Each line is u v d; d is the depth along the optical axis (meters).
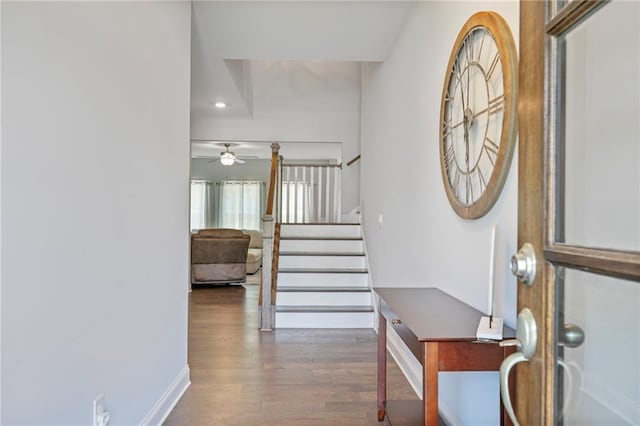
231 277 6.79
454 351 1.45
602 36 0.79
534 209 0.84
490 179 1.71
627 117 0.80
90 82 1.52
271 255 4.26
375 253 4.40
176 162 2.52
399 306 1.93
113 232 1.71
